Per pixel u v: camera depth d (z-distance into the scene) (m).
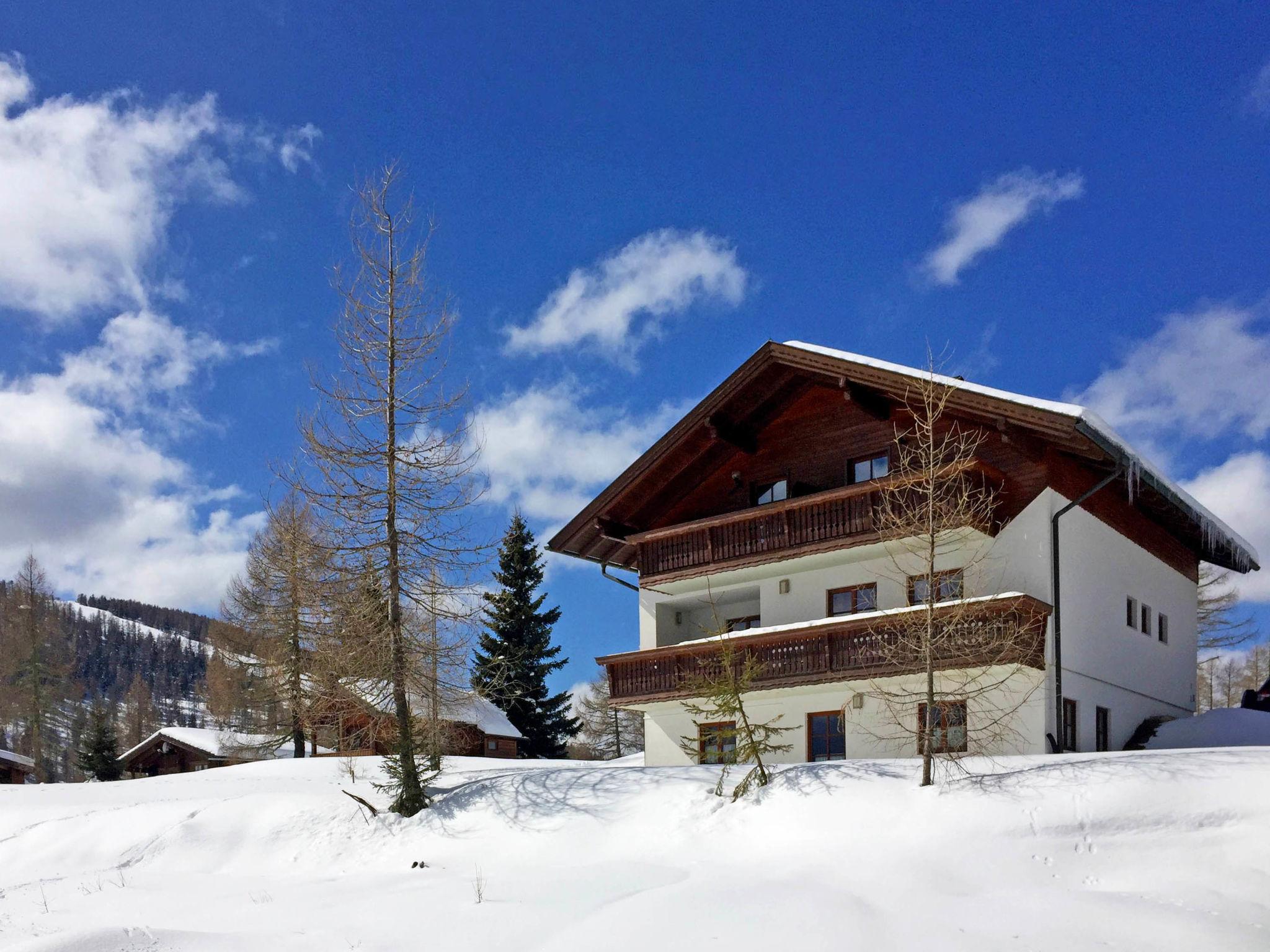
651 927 10.28
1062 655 19.47
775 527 22.70
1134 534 23.44
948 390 17.14
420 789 18.05
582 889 12.47
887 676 19.88
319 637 22.69
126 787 25.03
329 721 33.25
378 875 14.95
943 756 15.91
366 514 18.52
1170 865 11.52
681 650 23.14
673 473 25.03
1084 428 18.44
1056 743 18.92
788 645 21.52
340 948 10.38
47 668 54.88
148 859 17.31
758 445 24.41
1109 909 10.30
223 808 18.97
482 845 15.70
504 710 46.28
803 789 15.05
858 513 21.39
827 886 11.52
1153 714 23.06
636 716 55.31
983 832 12.78
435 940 10.66
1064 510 20.00
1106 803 12.74
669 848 14.30
